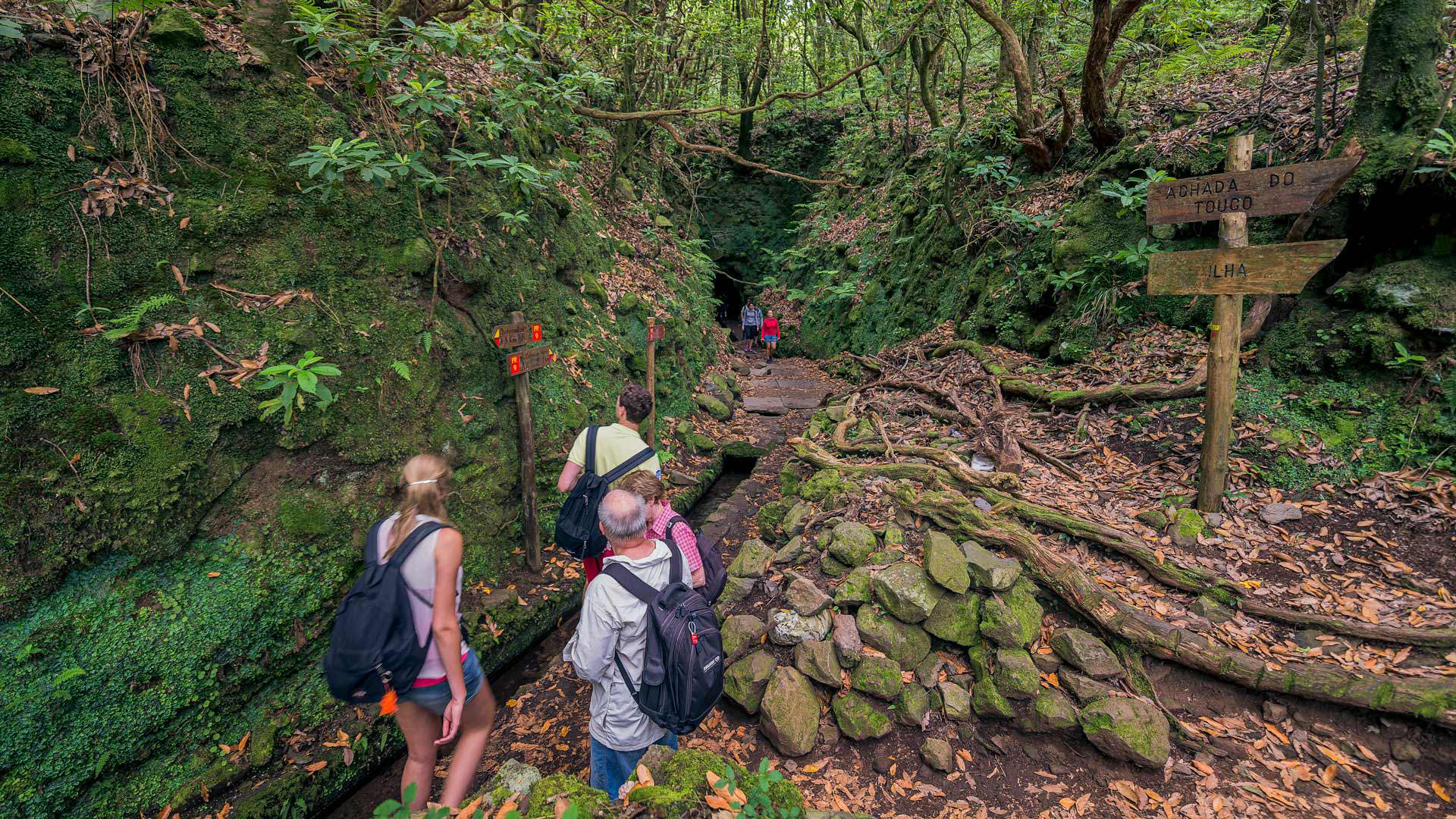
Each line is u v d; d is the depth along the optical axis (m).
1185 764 2.59
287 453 3.39
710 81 14.83
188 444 3.01
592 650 2.21
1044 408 5.35
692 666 2.15
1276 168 3.24
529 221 5.89
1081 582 3.16
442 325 4.36
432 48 4.83
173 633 2.79
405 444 3.90
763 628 3.33
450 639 1.99
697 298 10.41
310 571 3.29
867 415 6.30
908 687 2.99
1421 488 3.35
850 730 2.88
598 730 2.38
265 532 3.20
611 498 2.31
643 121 8.73
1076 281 6.09
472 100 5.50
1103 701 2.76
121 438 2.82
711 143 15.73
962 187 9.45
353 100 4.27
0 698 2.33
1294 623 2.90
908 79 10.48
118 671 2.60
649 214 10.51
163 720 2.68
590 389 6.05
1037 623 3.16
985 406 5.67
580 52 7.32
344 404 3.63
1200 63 7.24
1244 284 3.36
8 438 2.55
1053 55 10.41
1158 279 3.70
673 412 7.48
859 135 14.80
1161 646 2.89
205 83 3.42
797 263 15.23
